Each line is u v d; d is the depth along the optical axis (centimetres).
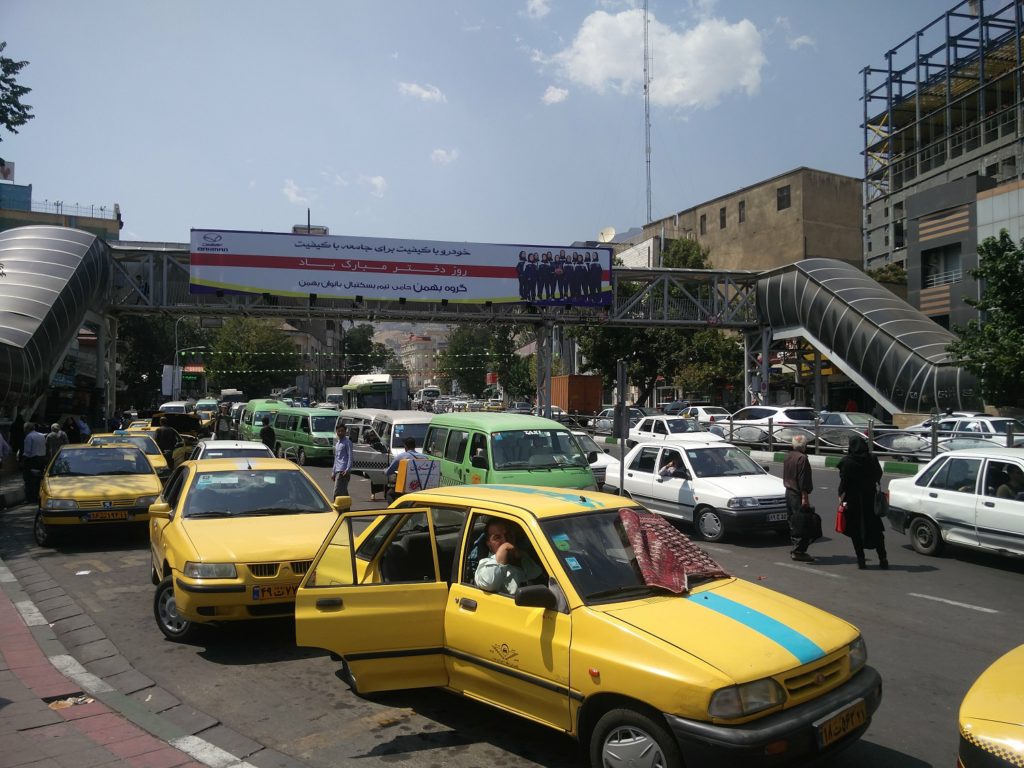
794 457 1005
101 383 3033
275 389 6656
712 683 332
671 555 440
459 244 3194
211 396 6725
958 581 880
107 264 2961
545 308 3319
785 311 3378
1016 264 2031
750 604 413
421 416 1914
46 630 683
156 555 752
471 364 8481
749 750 325
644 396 4319
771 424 2595
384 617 441
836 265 3231
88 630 677
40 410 2625
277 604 616
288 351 6612
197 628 656
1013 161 3778
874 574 919
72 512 1051
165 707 507
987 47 4056
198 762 423
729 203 5622
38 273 2539
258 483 782
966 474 984
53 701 516
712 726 329
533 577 433
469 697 440
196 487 756
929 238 3300
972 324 2128
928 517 1018
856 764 426
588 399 4222
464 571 455
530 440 1155
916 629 692
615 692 359
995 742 305
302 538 657
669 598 409
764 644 366
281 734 466
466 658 434
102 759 423
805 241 4994
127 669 581
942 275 3269
